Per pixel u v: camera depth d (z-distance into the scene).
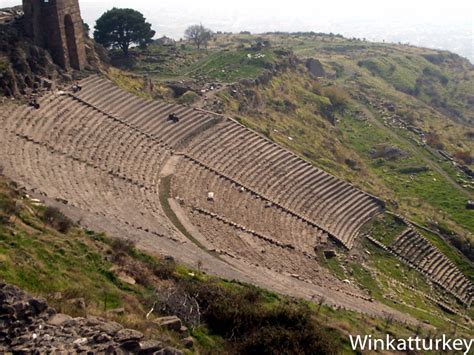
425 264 54.38
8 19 55.00
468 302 51.41
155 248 33.25
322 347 23.48
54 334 18.17
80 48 58.41
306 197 56.22
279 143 64.38
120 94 57.34
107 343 18.28
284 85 87.19
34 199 32.25
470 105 137.88
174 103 65.00
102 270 25.50
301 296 34.16
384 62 146.12
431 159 81.88
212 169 53.25
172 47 94.19
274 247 45.91
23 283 21.23
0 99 46.31
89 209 36.34
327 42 166.00
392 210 61.06
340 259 49.84
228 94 72.44
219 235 43.41
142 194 44.66
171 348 19.12
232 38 133.25
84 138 47.59
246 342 22.94
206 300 25.33
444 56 173.25
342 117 95.44
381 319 35.16
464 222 63.53
